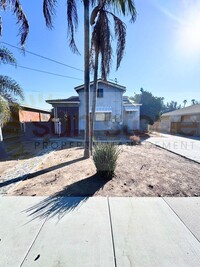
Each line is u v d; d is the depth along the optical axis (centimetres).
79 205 354
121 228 281
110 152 522
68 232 270
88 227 283
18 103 982
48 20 678
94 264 212
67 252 230
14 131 1580
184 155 868
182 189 440
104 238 257
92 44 834
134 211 333
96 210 336
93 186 455
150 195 404
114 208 344
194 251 234
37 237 258
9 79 916
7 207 345
